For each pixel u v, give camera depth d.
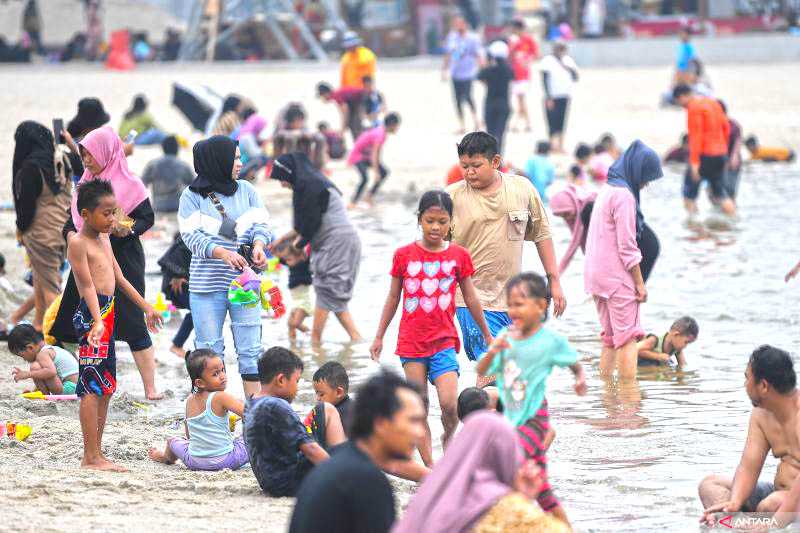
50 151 31.88
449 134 84.31
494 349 17.47
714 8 147.25
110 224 21.78
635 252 29.70
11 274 42.34
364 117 74.94
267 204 61.44
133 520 18.08
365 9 142.38
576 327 36.06
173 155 57.41
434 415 26.88
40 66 134.12
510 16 156.25
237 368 31.69
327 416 21.39
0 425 24.09
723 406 27.16
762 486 19.56
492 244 24.62
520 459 14.95
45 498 19.28
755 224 53.50
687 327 30.95
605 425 25.73
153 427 25.88
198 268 25.72
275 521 18.47
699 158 55.81
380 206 60.59
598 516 19.70
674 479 21.88
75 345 29.77
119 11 181.00
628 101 99.75
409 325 22.08
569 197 32.56
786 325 35.06
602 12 144.88
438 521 14.20
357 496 13.12
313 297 39.97
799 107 92.44
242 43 136.50
